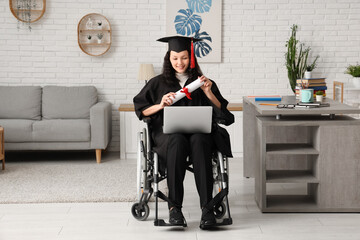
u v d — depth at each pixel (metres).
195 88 3.00
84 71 5.56
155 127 3.16
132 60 5.57
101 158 5.28
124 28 5.52
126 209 3.35
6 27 5.47
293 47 5.32
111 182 4.10
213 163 3.47
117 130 5.64
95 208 3.38
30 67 5.53
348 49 5.57
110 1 5.48
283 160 3.88
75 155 5.44
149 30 5.53
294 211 3.24
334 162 3.19
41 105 5.34
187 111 2.88
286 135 3.73
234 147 5.24
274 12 5.52
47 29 5.49
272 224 3.00
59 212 3.29
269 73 5.59
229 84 5.60
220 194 2.87
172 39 3.11
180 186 2.89
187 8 5.47
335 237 2.77
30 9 5.43
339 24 5.54
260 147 3.25
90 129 4.93
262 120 3.26
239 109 5.16
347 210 3.22
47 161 5.11
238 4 5.50
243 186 3.99
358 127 3.16
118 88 5.60
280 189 3.86
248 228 2.93
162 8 5.50
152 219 3.12
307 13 5.53
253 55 5.57
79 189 3.85
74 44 5.52
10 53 5.50
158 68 5.58
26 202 3.51
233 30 5.53
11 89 5.32
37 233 2.87
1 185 4.00
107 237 2.79
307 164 3.65
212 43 5.51
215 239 2.74
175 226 2.96
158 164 3.01
